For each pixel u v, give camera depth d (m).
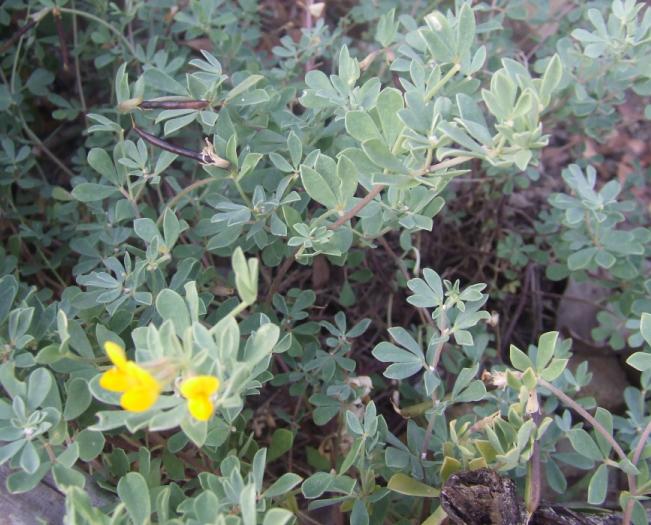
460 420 0.28
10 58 0.37
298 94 0.37
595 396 0.37
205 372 0.18
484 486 0.24
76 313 0.26
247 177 0.30
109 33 0.38
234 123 0.30
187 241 0.35
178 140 0.39
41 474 0.20
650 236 0.33
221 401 0.18
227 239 0.27
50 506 0.24
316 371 0.31
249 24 0.43
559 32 0.41
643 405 0.29
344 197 0.24
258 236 0.28
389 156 0.21
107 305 0.26
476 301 0.26
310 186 0.24
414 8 0.40
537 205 0.46
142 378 0.16
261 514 0.22
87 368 0.22
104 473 0.25
